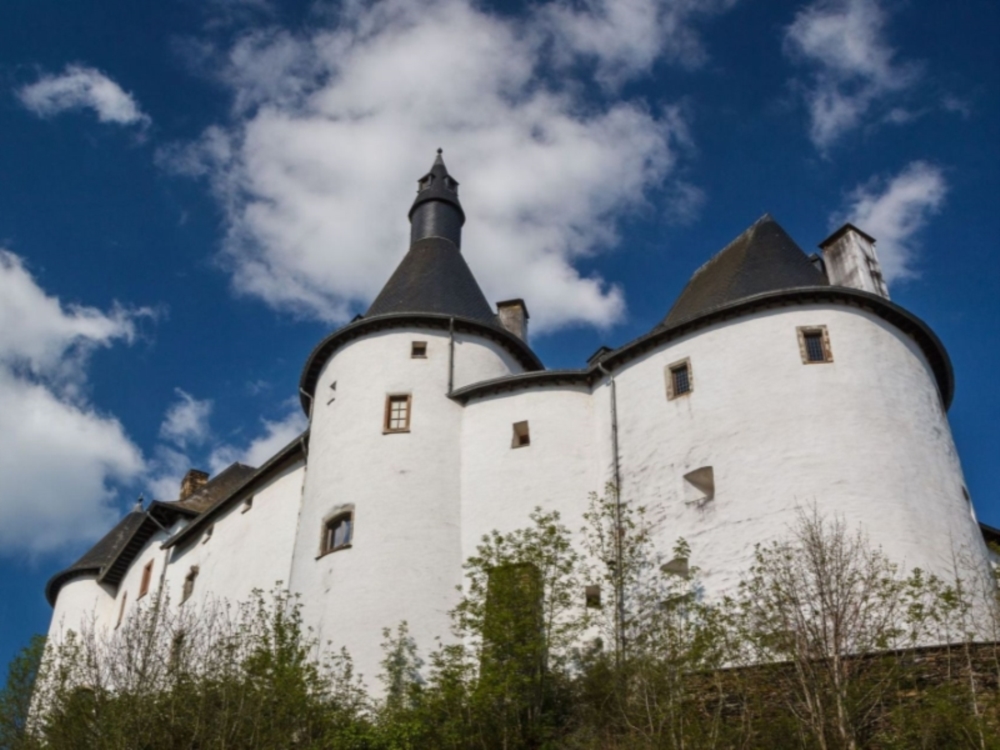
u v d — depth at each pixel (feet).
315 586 83.10
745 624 62.95
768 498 71.46
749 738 54.49
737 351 79.00
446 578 81.71
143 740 64.49
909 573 66.03
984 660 57.52
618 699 60.39
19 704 73.87
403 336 95.61
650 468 79.00
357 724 67.10
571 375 88.43
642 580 74.59
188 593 112.16
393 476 86.33
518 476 85.10
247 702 65.98
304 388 101.50
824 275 90.33
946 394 84.64
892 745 53.31
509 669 64.39
